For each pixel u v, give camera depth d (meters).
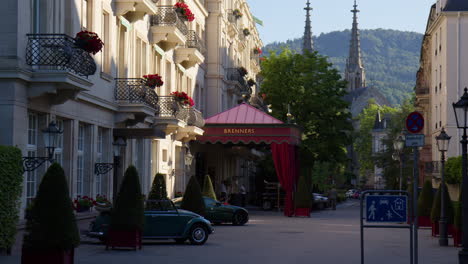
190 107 37.78
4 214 15.67
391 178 93.44
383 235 28.03
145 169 33.06
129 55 29.91
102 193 27.56
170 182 37.91
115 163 25.62
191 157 38.97
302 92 58.97
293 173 43.22
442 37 64.31
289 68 59.94
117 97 28.16
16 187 16.19
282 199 53.22
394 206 14.58
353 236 27.05
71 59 19.47
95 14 25.27
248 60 71.19
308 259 18.00
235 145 49.59
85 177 25.41
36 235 13.20
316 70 59.97
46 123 21.05
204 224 21.66
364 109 163.12
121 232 19.12
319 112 60.00
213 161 51.09
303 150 53.09
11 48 18.53
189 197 29.02
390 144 95.06
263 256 18.55
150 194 27.78
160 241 22.97
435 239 26.27
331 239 25.20
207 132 41.28
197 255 18.45
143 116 29.12
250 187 69.94
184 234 21.45
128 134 27.98
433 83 69.62
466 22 62.09
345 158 61.50
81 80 20.09
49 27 20.66
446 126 62.25
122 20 28.59
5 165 15.63
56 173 13.41
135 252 18.77
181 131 38.03
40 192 13.34
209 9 49.88
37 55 19.20
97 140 26.28
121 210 19.08
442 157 24.67
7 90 18.61
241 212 32.41
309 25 173.25
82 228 22.86
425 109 74.94
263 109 71.44
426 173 67.69
